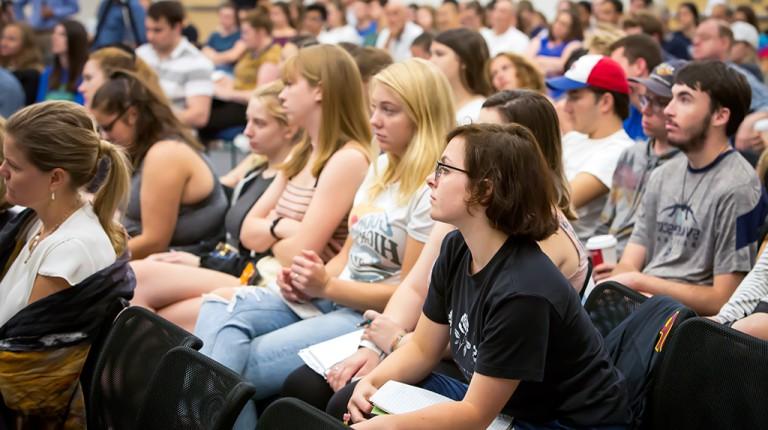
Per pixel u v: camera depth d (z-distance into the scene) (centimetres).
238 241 311
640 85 297
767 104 418
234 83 673
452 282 179
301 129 311
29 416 207
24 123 202
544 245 188
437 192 166
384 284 243
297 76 276
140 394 182
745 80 242
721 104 240
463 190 162
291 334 239
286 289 249
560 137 212
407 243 237
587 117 299
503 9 734
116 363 190
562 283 160
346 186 268
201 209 323
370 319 221
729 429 161
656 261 258
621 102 297
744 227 237
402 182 239
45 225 211
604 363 168
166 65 554
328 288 237
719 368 163
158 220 312
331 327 242
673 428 168
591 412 165
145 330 189
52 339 201
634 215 284
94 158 209
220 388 155
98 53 385
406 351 192
